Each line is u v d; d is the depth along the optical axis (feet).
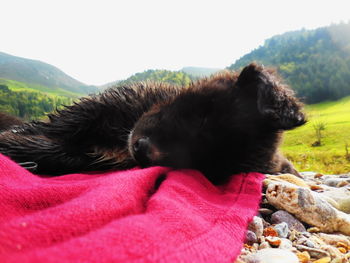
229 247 0.40
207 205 0.54
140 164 0.78
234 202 0.65
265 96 0.76
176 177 0.64
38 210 0.43
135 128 0.87
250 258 0.50
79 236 0.32
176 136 0.79
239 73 0.91
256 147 0.82
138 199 0.47
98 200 0.39
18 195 0.42
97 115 0.99
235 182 0.79
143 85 1.08
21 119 1.48
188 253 0.33
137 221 0.35
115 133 0.99
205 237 0.39
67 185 0.49
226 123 0.79
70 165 0.93
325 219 0.71
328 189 1.13
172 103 0.87
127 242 0.30
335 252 0.58
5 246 0.25
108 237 0.29
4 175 0.53
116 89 1.08
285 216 0.72
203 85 0.87
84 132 0.99
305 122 0.76
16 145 0.92
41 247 0.27
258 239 0.60
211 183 0.75
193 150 0.78
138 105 1.00
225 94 0.82
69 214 0.33
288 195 0.74
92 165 0.95
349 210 0.90
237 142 0.80
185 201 0.51
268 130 0.81
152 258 0.29
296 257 0.51
